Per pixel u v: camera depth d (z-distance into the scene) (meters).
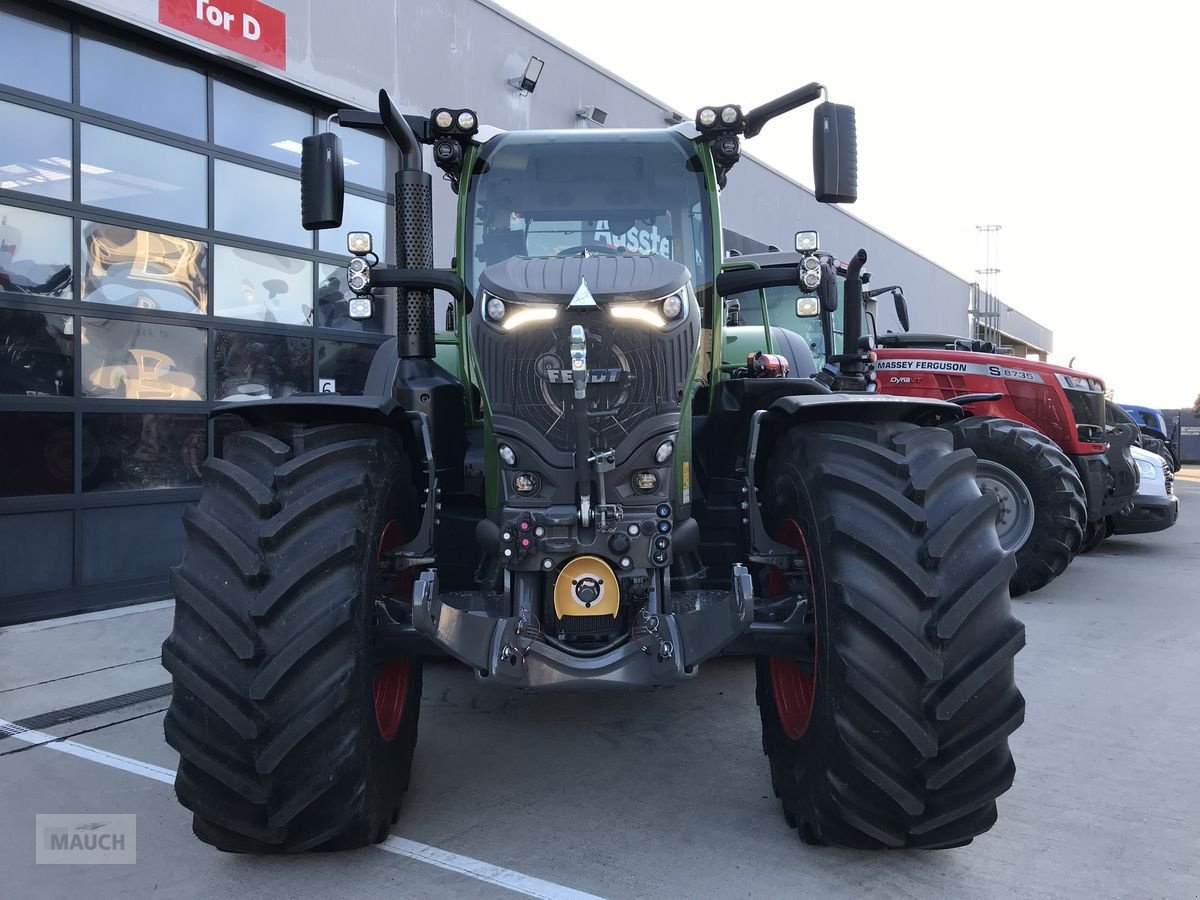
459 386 3.25
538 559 2.56
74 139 5.59
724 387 3.23
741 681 4.21
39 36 5.44
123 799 2.97
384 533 2.60
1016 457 6.05
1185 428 26.03
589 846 2.58
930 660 2.18
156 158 6.08
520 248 3.40
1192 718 3.77
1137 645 4.98
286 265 7.00
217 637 2.22
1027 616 5.70
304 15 6.93
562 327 2.61
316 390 7.20
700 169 3.42
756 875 2.42
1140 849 2.60
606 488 2.61
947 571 2.26
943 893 2.34
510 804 2.87
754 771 3.15
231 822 2.27
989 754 2.29
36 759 3.32
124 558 5.86
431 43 8.12
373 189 7.71
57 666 4.51
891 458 2.37
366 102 7.49
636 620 2.53
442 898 2.30
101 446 5.74
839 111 2.89
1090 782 3.09
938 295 24.62
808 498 2.47
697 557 3.03
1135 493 7.85
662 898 2.30
